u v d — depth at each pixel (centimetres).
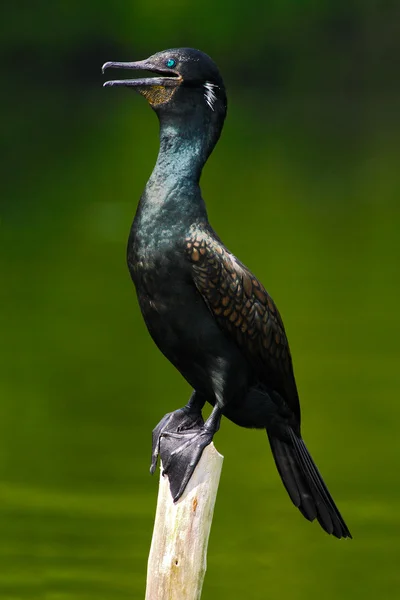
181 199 625
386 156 3528
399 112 4656
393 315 1744
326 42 5275
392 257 2200
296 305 1802
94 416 1306
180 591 596
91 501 1090
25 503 1080
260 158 3531
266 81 5319
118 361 1524
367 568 983
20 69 5200
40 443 1227
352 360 1509
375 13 5200
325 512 659
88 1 5247
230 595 934
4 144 3616
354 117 4509
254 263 2103
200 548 598
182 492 598
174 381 1447
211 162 3469
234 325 623
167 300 621
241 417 657
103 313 1769
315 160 3481
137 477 1147
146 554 990
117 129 4025
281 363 645
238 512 1085
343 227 2516
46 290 1909
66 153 3459
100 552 989
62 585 933
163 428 640
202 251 614
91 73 5247
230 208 2733
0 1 5194
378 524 1055
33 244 2298
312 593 934
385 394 1377
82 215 2591
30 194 2834
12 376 1452
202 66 639
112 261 2144
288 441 666
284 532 1049
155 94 642
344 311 1766
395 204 2828
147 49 5306
